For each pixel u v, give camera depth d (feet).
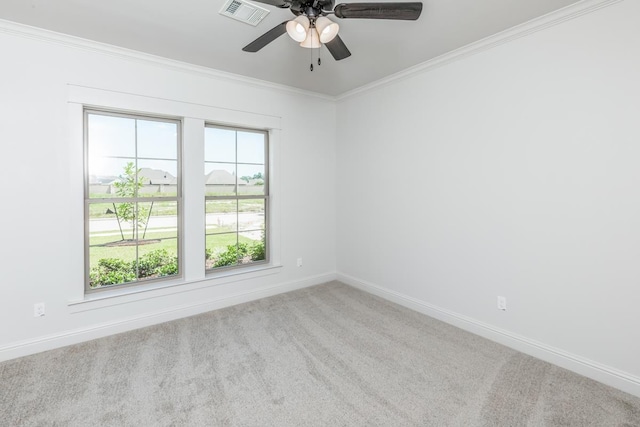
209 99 10.51
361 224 12.85
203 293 10.66
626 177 6.42
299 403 6.16
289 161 12.57
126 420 5.70
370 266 12.53
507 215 8.29
